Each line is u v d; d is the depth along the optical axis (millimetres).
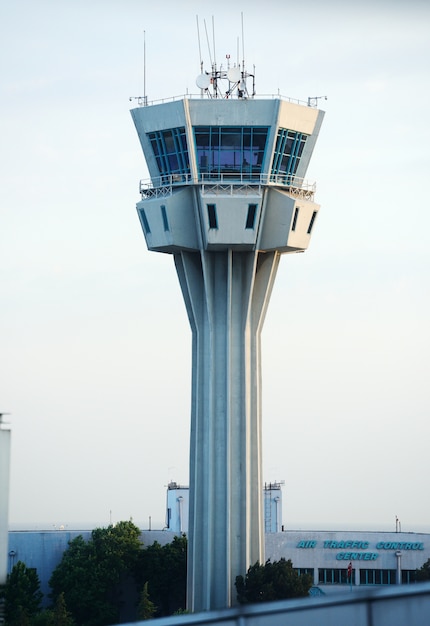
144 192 147625
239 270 147000
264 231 144750
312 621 59438
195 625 60031
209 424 145500
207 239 143000
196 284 147875
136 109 146000
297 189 146500
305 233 146250
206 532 145000
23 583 160625
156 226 145125
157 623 60500
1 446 89875
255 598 142250
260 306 148000
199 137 143750
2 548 90438
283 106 142750
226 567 143875
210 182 143250
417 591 58938
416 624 58656
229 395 145750
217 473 145625
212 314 146750
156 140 146125
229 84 147500
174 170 146000
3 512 90062
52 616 154750
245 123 143000
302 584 146125
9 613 155625
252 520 146375
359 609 59219
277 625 59656
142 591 166875
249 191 142750
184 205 144125
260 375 147875
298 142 145875
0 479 89875
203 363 147125
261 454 147250
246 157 144250
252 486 146625
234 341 146875
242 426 145875
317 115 145875
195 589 144625
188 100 142750
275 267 148875
